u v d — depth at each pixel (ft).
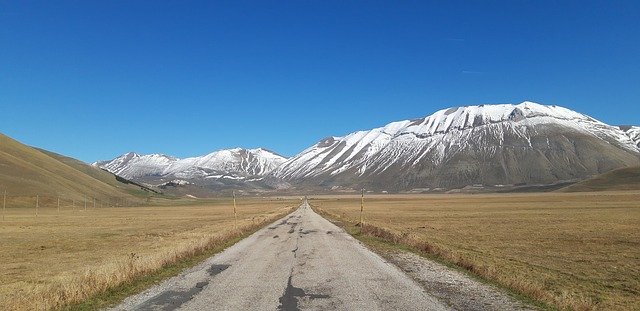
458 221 206.59
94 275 51.93
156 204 650.84
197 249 84.89
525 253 91.56
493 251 94.53
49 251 101.19
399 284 53.98
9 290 51.85
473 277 58.85
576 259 83.41
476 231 149.48
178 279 57.88
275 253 86.69
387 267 67.92
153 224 210.59
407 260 76.13
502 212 285.64
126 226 198.49
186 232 146.10
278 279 57.93
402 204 495.41
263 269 66.44
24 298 43.65
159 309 42.11
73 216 309.42
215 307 42.83
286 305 43.50
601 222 188.24
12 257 90.27
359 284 54.13
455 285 53.21
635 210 279.90
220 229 152.66
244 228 144.77
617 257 86.43
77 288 46.11
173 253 73.61
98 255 90.22
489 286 52.54
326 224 184.24
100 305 43.57
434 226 174.50
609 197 514.27
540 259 82.74
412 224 186.70
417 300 45.19
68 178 606.55
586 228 158.71
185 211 398.62
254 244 104.27
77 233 159.33
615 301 49.01
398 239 107.55
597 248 101.24
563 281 60.39
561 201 451.94
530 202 454.40
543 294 46.37
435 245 95.04
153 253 80.48
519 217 230.89
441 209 352.90
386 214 285.23
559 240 119.03
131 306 43.29
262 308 42.37
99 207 513.04
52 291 47.01
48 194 481.46
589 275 66.39
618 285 59.00
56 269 71.46
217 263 72.90
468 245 106.42
